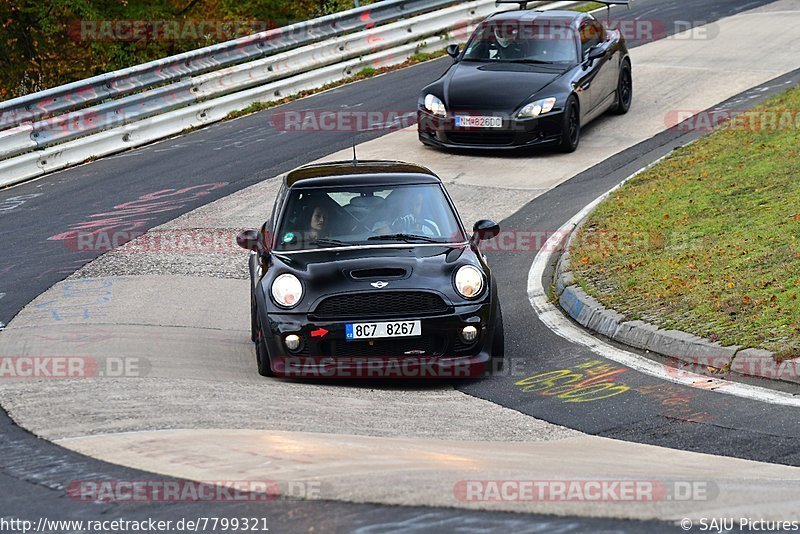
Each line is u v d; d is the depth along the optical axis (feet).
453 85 189.37
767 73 227.20
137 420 73.82
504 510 52.90
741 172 154.81
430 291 91.56
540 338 106.63
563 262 128.16
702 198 145.18
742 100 207.62
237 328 113.29
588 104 193.16
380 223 100.94
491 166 183.32
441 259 95.45
